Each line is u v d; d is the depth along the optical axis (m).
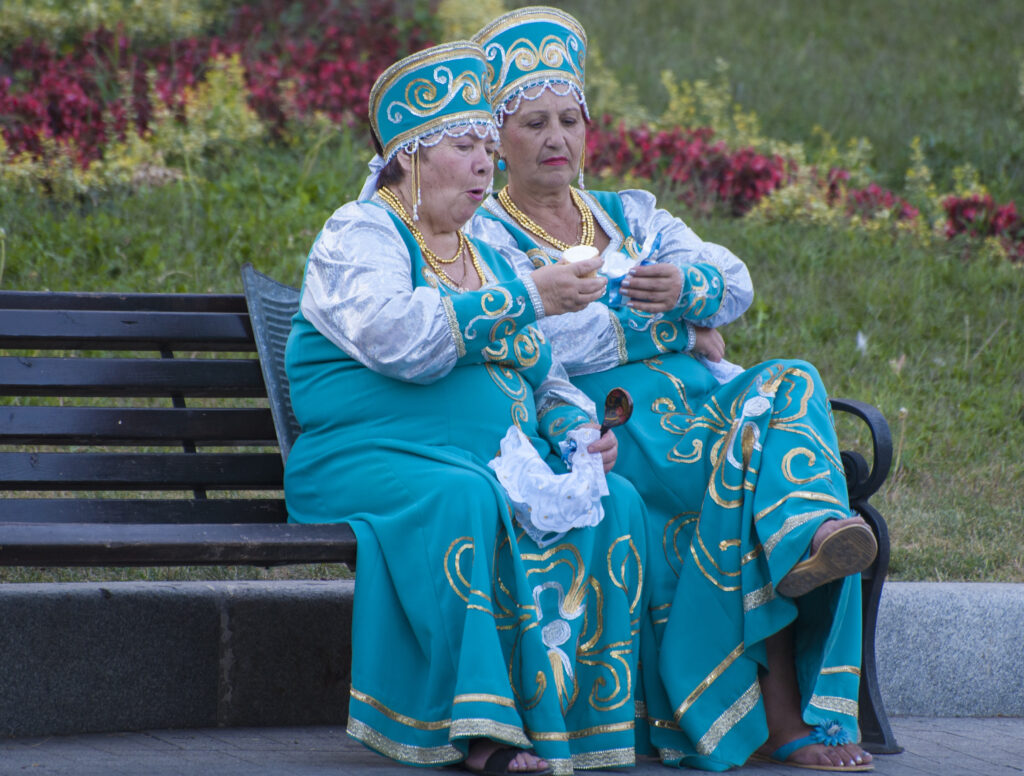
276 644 13.28
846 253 29.56
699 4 53.75
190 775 10.52
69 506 12.77
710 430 12.77
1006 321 27.03
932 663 14.83
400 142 12.63
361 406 12.02
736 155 33.00
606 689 11.35
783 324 25.91
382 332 11.58
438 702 10.72
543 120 14.07
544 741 10.64
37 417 13.27
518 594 10.92
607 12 51.22
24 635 12.34
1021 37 51.22
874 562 12.76
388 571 11.02
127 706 12.75
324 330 12.16
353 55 35.78
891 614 14.69
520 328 11.98
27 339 13.51
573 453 12.02
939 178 37.16
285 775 10.57
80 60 33.72
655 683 12.06
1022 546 18.36
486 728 10.23
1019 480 21.23
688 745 11.84
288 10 37.56
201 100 30.69
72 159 27.91
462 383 12.09
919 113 41.78
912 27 52.56
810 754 11.78
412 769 10.90
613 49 46.00
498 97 14.06
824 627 11.91
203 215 26.62
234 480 13.52
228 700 13.14
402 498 11.38
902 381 24.23
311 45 35.34
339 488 11.91
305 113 32.25
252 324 13.92
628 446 12.96
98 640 12.62
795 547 11.37
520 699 10.83
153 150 29.45
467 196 12.63
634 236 14.75
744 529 11.87
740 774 11.42
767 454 12.05
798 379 12.55
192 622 12.98
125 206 26.67
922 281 27.92
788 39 50.31
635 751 11.98
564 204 14.55
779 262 28.64
